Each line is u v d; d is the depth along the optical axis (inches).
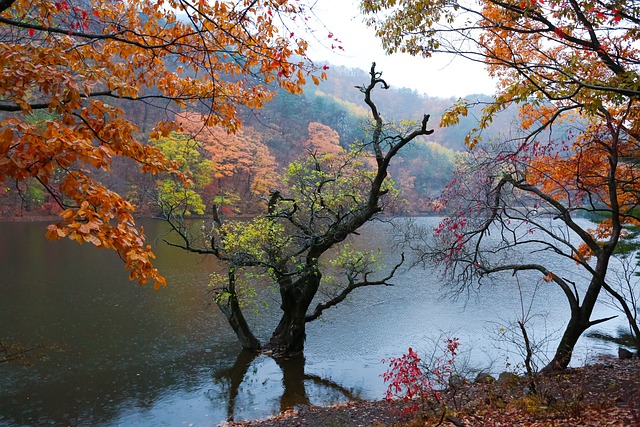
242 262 524.1
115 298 757.9
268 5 187.2
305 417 369.1
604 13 245.1
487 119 282.5
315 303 808.3
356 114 3368.6
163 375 484.1
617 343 614.2
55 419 381.1
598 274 414.6
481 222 448.1
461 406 321.7
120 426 370.9
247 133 2249.0
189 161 1492.4
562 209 425.4
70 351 534.9
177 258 1120.2
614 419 243.9
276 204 567.8
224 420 383.2
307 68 215.5
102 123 178.5
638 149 428.1
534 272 1104.2
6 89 147.4
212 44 214.4
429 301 829.8
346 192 551.2
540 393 314.3
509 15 294.4
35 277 867.4
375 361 537.6
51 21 207.2
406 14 288.2
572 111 450.9
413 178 2763.3
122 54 227.0
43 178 140.3
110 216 146.9
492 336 615.5
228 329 644.1
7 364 490.3
